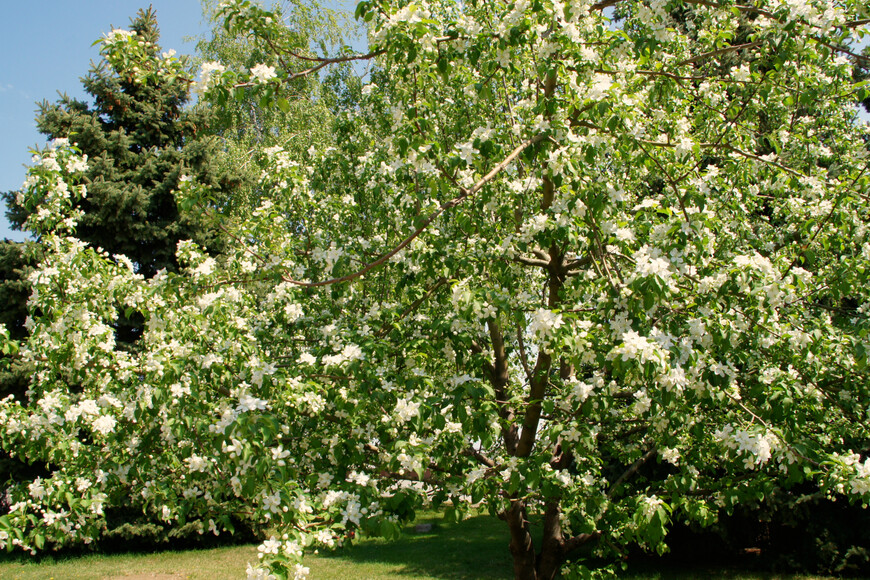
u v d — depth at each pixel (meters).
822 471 3.13
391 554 11.25
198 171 13.20
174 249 13.10
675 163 4.07
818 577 8.05
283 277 3.52
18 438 3.72
